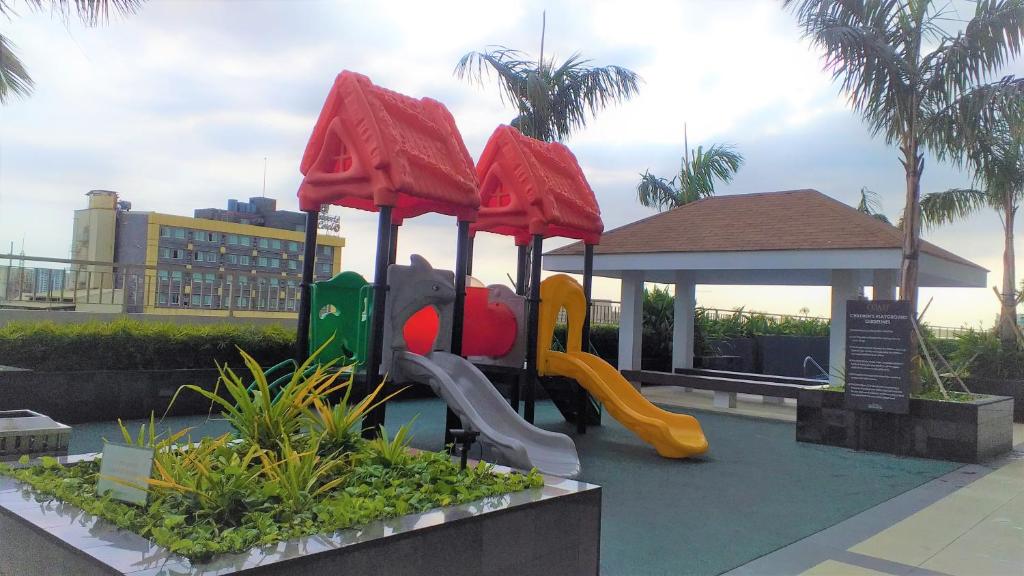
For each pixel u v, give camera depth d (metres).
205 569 2.36
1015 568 4.82
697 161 23.95
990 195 15.94
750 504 6.43
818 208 14.72
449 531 3.00
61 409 8.51
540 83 13.70
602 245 15.73
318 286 8.12
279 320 12.87
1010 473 8.19
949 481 7.69
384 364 7.67
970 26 9.59
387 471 3.82
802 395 10.08
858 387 9.57
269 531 2.76
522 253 11.05
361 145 7.48
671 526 5.61
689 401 14.83
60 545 2.64
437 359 8.13
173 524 2.76
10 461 4.32
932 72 9.93
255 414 4.06
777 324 23.39
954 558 5.03
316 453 3.78
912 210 10.10
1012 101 9.33
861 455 9.18
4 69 8.84
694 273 16.69
